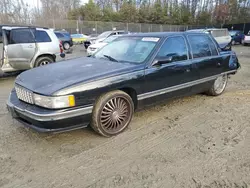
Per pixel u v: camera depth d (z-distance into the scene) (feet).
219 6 130.93
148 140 10.92
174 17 142.92
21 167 8.80
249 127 12.37
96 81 10.15
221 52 17.10
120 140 10.89
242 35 79.92
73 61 13.19
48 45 24.80
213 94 17.47
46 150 9.96
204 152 9.87
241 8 127.03
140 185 7.87
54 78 10.31
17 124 12.42
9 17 111.34
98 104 10.41
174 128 12.21
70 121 9.65
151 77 12.12
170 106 15.46
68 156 9.54
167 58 12.59
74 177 8.26
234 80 24.27
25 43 23.18
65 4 152.35
